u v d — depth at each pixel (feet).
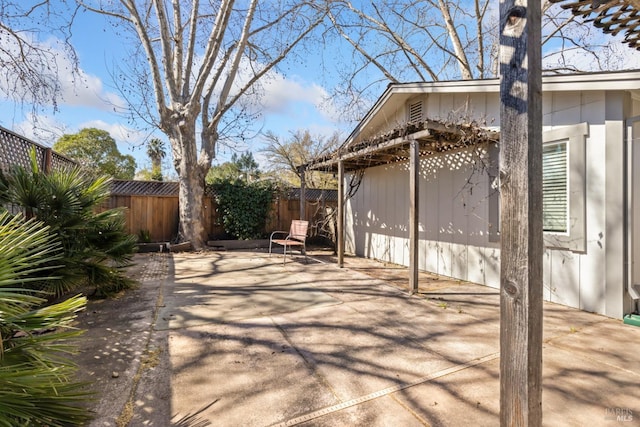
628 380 7.34
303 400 6.54
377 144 18.22
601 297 12.23
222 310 12.33
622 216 11.71
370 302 13.56
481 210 17.13
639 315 11.40
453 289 15.97
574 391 6.89
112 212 14.57
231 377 7.43
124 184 30.42
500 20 4.68
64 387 5.29
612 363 8.17
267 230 34.17
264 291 15.21
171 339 9.56
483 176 17.04
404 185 22.82
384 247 24.73
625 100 11.73
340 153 22.06
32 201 11.93
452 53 34.17
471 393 6.80
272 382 7.23
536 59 4.39
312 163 26.50
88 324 10.75
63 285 11.59
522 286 4.37
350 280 17.70
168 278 17.94
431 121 14.26
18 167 12.44
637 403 6.44
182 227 29.50
